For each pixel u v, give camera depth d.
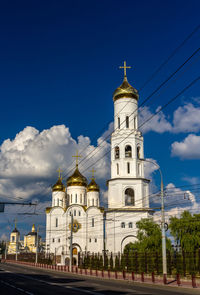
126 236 75.25
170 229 54.72
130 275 50.91
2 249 180.88
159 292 26.75
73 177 97.50
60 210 94.50
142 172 79.56
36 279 40.06
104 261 67.00
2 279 39.72
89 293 24.95
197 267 40.34
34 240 183.62
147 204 77.94
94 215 92.69
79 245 90.31
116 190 77.75
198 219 53.75
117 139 80.62
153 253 49.81
